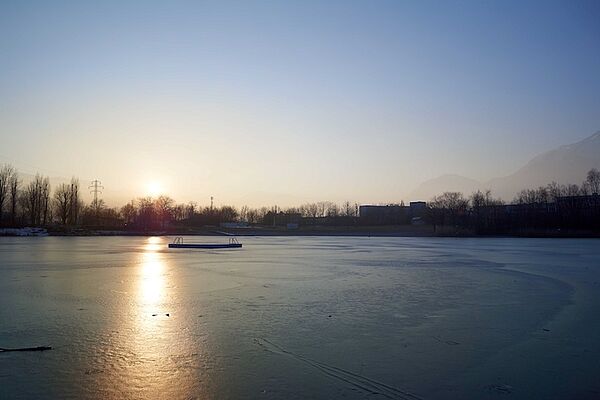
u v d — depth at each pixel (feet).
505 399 29.94
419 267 113.39
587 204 360.07
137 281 82.69
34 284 78.13
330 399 29.63
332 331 46.91
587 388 31.94
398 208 589.73
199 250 176.35
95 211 384.88
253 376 33.63
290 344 42.01
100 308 57.77
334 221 504.84
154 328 47.52
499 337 45.19
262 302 62.75
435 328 48.57
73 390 30.76
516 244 233.55
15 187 310.45
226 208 532.32
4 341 42.34
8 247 181.37
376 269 107.76
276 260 131.64
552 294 71.87
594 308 60.39
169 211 425.69
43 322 49.83
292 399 29.58
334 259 136.36
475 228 348.79
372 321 51.60
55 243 213.66
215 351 39.68
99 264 114.11
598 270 107.86
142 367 35.42
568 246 213.66
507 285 81.61
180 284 79.56
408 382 32.73
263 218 532.73
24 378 32.91
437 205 456.86
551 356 39.11
